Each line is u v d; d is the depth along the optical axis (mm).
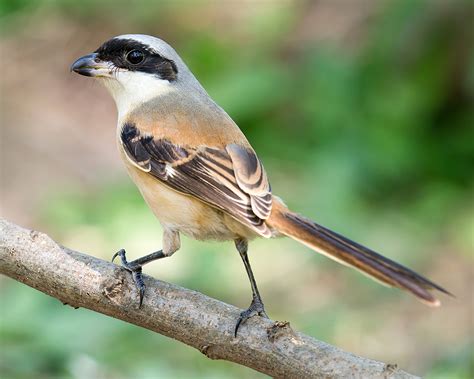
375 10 15922
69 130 15469
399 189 13953
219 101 14852
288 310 11680
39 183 14227
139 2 17891
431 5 15094
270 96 14891
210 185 6883
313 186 13547
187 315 5992
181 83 7883
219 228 6969
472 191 13930
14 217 13523
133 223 12945
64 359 9109
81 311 9695
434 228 13180
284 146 14445
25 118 15648
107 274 6184
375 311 11695
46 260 6262
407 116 14578
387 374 5441
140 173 7277
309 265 12539
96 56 7969
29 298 9828
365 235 12797
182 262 12180
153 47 7824
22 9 18109
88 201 13766
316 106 14703
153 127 7289
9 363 8938
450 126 14641
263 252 12773
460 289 12008
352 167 13867
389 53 15109
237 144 7156
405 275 5891
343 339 11203
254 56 15883
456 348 10219
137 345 9617
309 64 15367
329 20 16266
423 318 11555
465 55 14688
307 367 5621
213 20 17234
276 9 16781
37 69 16938
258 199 6691
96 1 18047
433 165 14258
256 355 5781
